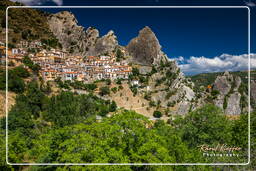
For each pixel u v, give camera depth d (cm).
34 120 3753
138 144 1152
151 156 1077
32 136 2566
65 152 1071
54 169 1185
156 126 1844
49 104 4631
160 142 1223
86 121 1341
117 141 1141
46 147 1168
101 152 1039
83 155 1040
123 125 1229
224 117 1806
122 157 1035
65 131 1191
